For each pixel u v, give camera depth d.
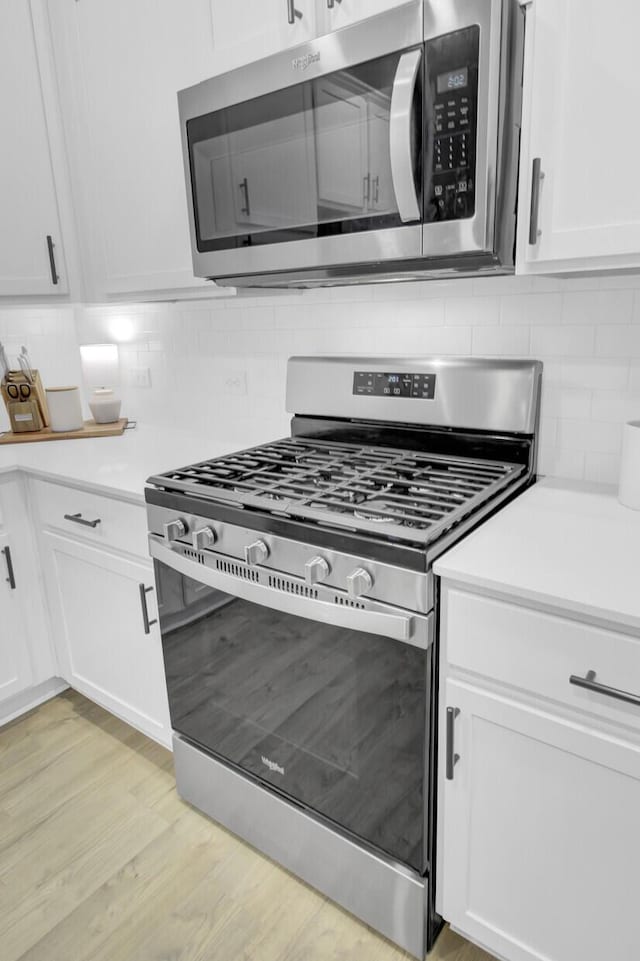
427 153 1.08
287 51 1.21
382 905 1.25
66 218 1.87
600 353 1.35
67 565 1.83
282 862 1.43
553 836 1.01
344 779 1.23
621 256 1.03
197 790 1.58
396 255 1.17
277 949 1.28
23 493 1.87
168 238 1.64
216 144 1.38
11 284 1.81
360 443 1.70
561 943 1.06
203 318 2.05
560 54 0.99
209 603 1.36
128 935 1.31
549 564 0.98
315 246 1.27
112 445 2.01
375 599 1.06
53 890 1.42
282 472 1.44
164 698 1.67
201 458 1.81
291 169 1.27
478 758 1.07
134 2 1.52
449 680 1.06
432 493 1.22
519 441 1.44
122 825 1.59
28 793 1.71
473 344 1.52
